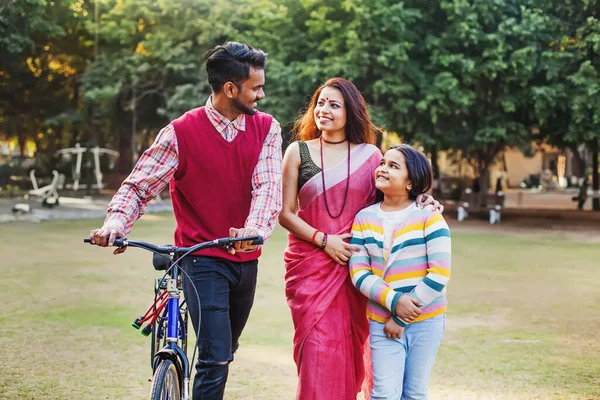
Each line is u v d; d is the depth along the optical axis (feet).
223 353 10.89
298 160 12.32
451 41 63.31
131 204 10.72
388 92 62.34
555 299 27.45
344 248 11.72
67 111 93.20
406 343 11.41
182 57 75.31
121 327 21.90
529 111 64.39
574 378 16.87
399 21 59.57
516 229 60.23
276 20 66.13
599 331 22.04
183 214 11.43
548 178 140.77
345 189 12.05
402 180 11.55
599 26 57.67
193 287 10.22
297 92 65.31
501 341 20.67
